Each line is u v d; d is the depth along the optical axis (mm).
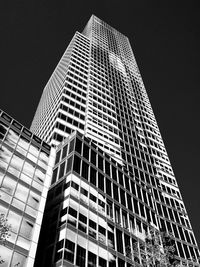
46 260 33844
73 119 74125
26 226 32250
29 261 29562
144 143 90062
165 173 83438
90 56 120438
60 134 65625
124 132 86188
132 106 107312
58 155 52531
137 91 124188
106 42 151125
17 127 42219
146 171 76188
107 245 39938
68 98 81625
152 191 69688
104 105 91125
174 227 63594
